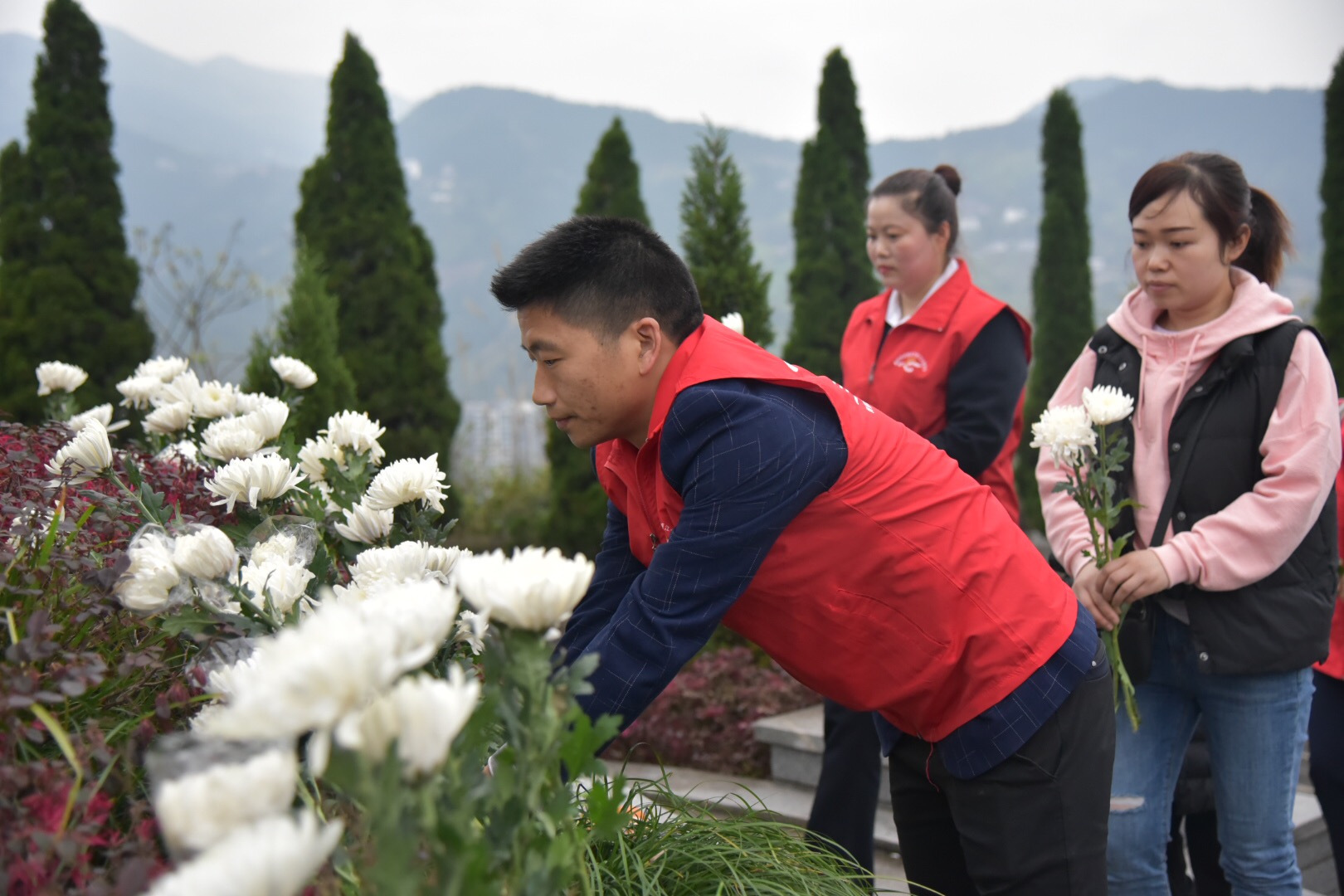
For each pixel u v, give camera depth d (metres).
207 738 0.85
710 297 5.14
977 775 1.78
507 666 0.94
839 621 1.72
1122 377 2.48
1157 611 2.32
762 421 1.56
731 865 1.53
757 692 4.30
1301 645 2.21
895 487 1.68
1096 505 2.41
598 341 1.58
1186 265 2.31
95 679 1.13
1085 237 7.79
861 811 2.95
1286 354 2.24
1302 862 3.43
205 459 2.24
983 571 1.72
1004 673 1.72
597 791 1.09
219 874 0.62
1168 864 2.83
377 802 0.73
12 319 6.00
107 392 6.11
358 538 1.73
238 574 1.31
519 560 0.93
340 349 6.34
